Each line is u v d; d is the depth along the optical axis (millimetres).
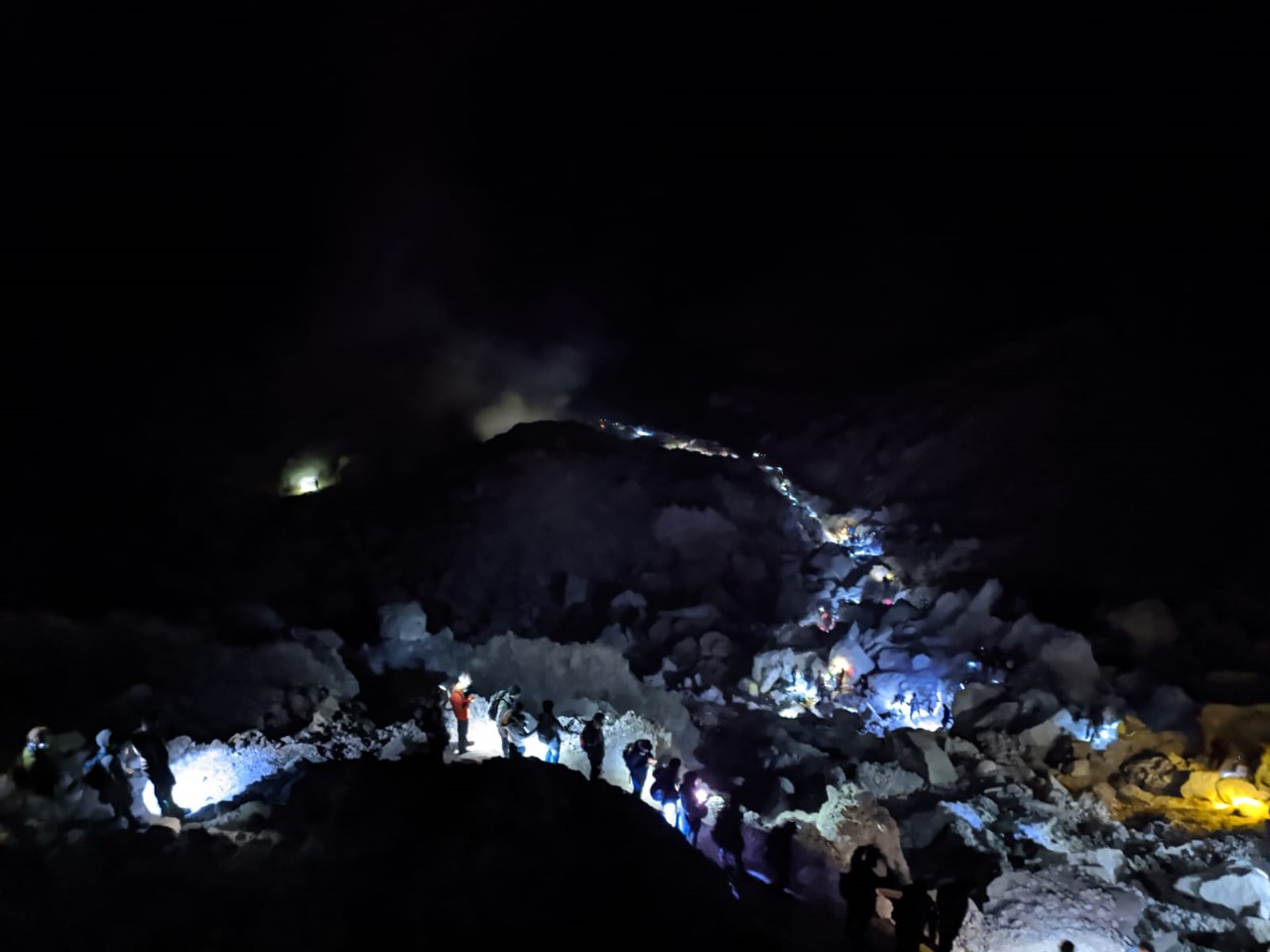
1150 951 11320
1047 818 16672
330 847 10695
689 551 27484
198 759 13211
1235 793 17562
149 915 9086
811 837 14008
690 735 18906
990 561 27234
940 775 17906
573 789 12734
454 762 14055
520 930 9430
